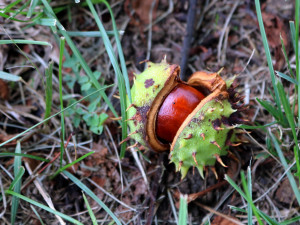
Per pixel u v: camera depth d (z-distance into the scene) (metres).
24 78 0.26
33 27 0.26
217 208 0.22
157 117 0.19
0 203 0.21
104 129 0.24
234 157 0.21
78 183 0.21
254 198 0.22
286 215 0.21
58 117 0.25
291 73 0.22
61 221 0.20
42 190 0.21
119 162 0.23
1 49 0.26
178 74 0.20
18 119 0.24
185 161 0.19
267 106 0.21
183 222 0.15
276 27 0.26
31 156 0.21
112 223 0.20
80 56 0.22
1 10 0.22
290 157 0.22
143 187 0.23
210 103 0.18
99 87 0.22
